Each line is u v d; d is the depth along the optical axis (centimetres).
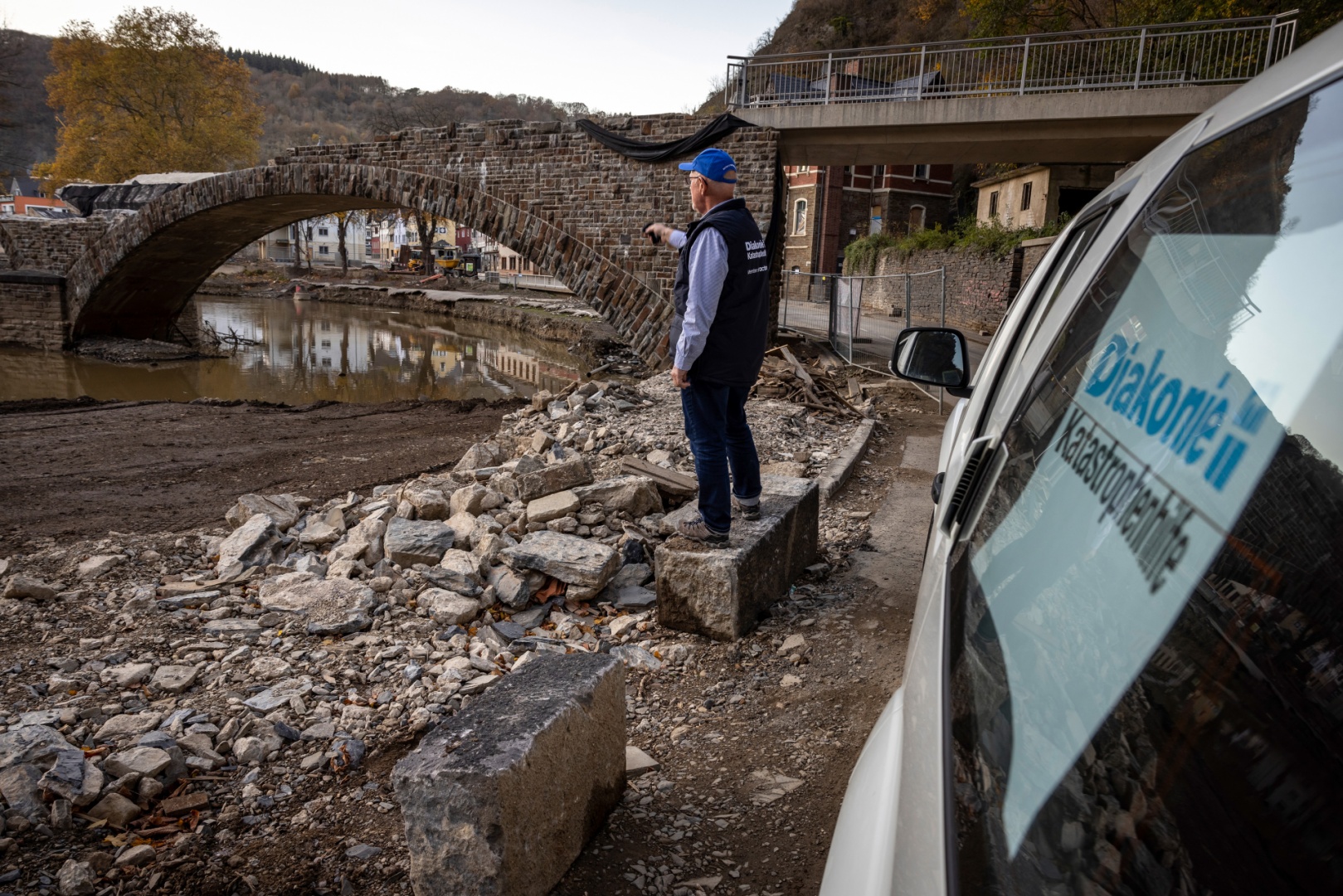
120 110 6394
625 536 507
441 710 341
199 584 491
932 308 3300
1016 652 92
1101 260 149
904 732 113
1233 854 52
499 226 2244
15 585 462
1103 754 68
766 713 345
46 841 264
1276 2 2234
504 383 2394
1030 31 3309
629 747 324
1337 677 53
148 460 984
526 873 221
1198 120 136
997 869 69
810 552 510
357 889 245
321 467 940
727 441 428
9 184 10519
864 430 920
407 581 470
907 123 1800
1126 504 87
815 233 5016
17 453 1016
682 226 2002
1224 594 66
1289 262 77
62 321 3169
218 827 276
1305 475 63
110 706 345
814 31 6881
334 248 11581
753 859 251
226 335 3706
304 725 336
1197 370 86
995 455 158
